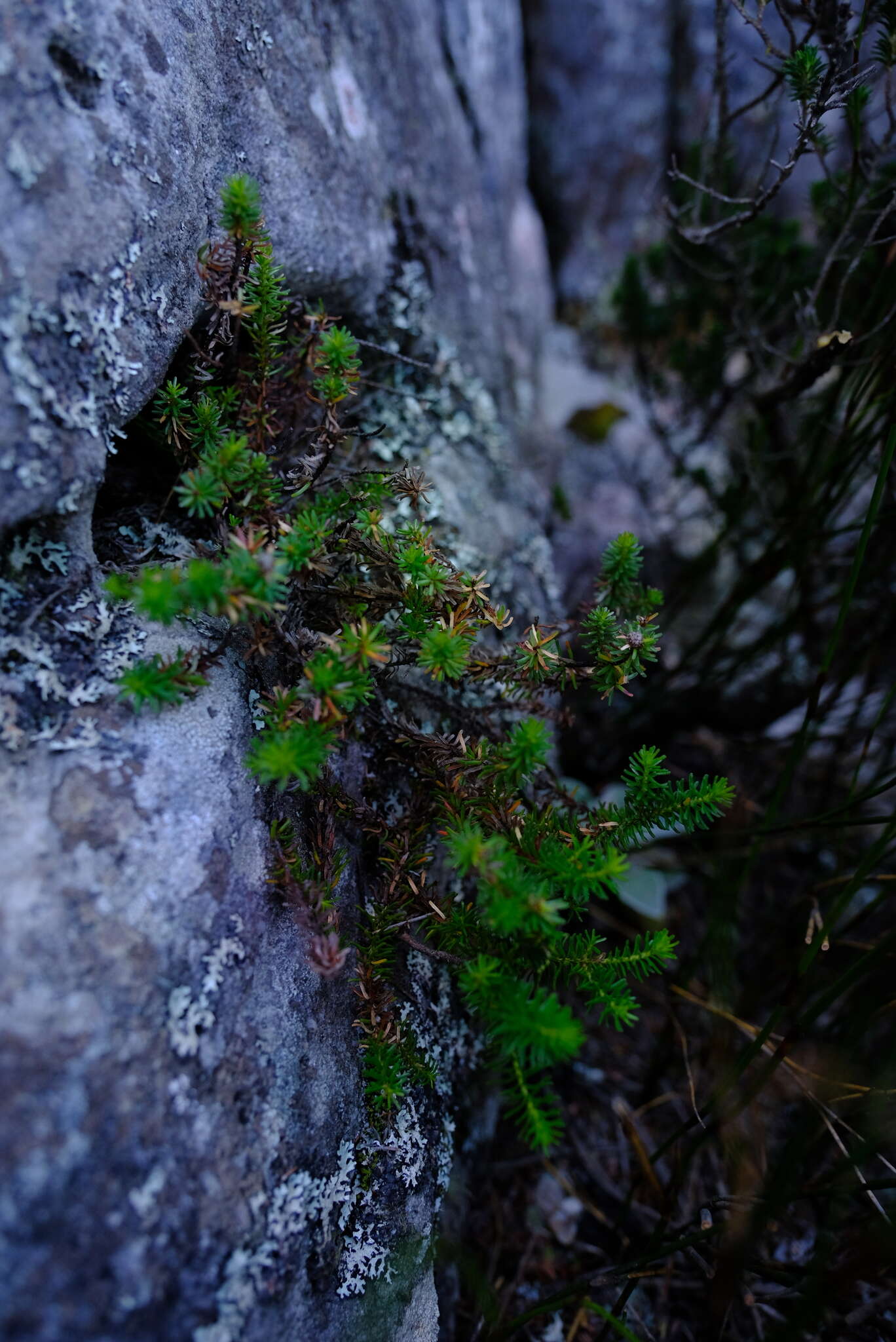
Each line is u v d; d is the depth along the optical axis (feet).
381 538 0.97
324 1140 0.91
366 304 1.40
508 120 2.21
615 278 2.40
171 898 0.83
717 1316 1.10
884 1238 0.94
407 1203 0.99
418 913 1.01
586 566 1.93
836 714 1.93
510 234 2.15
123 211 0.89
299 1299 0.84
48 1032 0.74
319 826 0.98
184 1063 0.80
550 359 2.30
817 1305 0.97
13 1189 0.70
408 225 1.52
